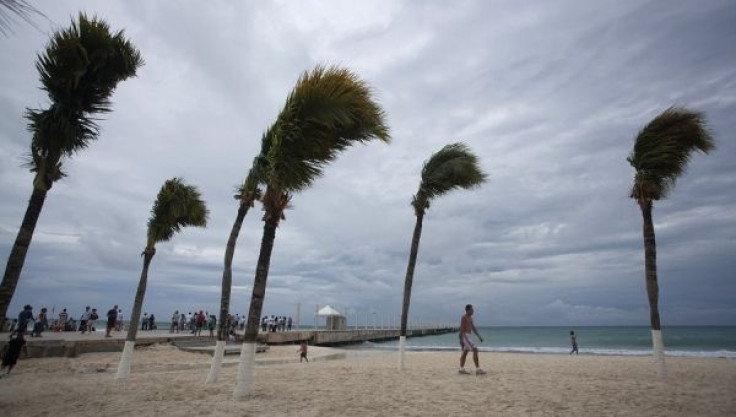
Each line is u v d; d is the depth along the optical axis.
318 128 8.10
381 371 13.10
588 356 22.81
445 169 13.44
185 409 6.79
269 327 37.47
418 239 14.02
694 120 11.48
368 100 8.30
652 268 11.77
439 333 97.00
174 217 12.25
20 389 9.04
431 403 7.58
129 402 7.39
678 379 10.89
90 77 7.16
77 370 13.16
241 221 10.86
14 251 6.26
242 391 7.77
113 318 21.16
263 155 8.78
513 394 8.56
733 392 8.77
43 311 20.36
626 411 6.94
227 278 10.51
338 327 47.72
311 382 10.27
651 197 11.98
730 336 72.19
